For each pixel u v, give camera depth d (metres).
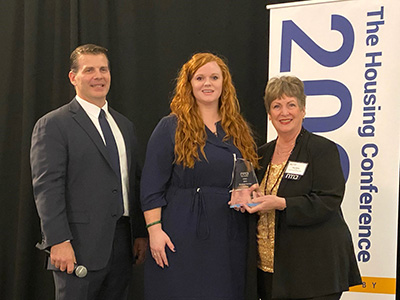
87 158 2.30
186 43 3.36
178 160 2.15
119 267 2.40
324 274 2.01
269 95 2.20
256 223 2.20
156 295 2.17
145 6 3.42
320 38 2.81
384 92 2.70
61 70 3.50
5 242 3.61
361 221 2.71
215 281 2.12
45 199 2.21
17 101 3.62
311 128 2.81
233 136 2.25
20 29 3.63
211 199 2.15
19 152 3.62
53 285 3.48
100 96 2.41
